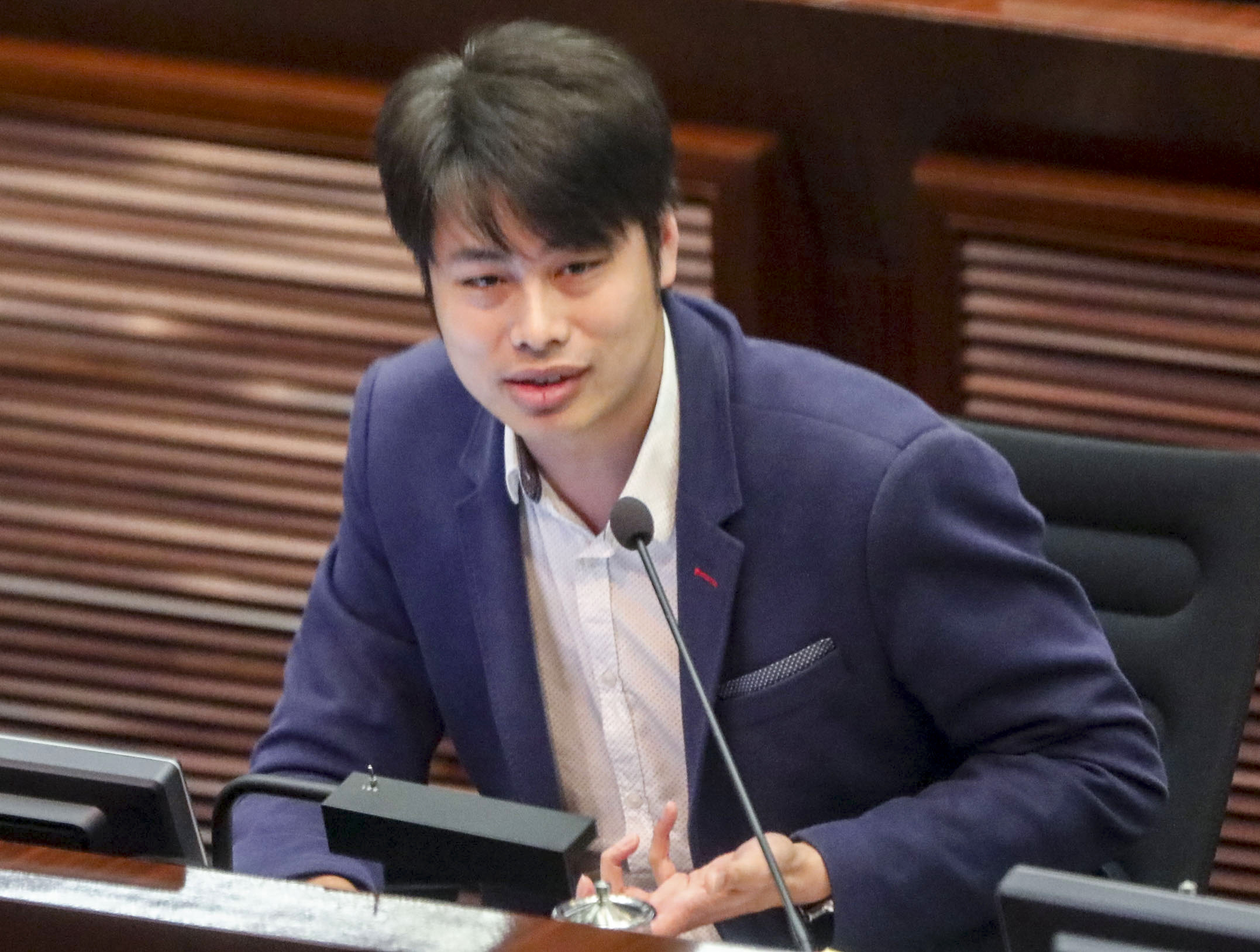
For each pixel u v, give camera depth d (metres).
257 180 11.26
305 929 4.36
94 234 11.55
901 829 6.36
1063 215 10.04
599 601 6.69
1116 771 6.53
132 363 11.76
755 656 6.59
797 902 6.27
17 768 5.14
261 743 7.38
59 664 12.46
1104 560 7.68
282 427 11.71
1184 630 7.55
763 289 10.83
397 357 7.45
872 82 10.03
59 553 12.21
